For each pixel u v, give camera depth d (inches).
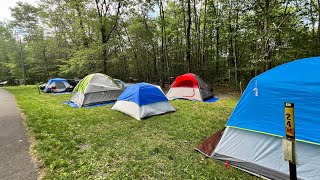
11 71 1075.9
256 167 109.6
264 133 109.6
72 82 586.9
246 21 399.5
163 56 642.2
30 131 187.5
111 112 263.4
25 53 1052.5
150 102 242.1
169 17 651.5
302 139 96.2
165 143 154.1
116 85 358.6
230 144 124.3
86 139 164.9
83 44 597.3
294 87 102.5
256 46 405.1
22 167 118.7
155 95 250.2
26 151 141.9
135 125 201.2
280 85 107.3
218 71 602.2
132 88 262.1
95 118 233.9
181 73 716.0
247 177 106.7
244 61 506.6
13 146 150.9
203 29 582.6
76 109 290.7
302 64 110.1
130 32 658.8
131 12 599.8
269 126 108.4
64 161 124.6
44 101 374.9
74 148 145.9
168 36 681.6
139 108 231.3
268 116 109.9
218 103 315.6
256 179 104.8
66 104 339.0
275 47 344.8
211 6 545.6
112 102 339.9
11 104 349.1
